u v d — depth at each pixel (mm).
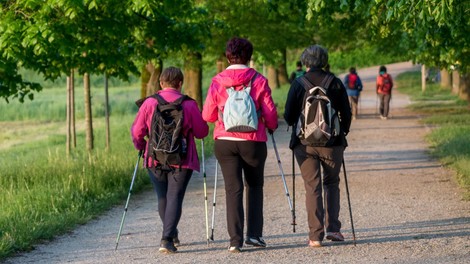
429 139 65875
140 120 26641
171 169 26078
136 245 27906
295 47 98250
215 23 57438
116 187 40688
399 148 61062
